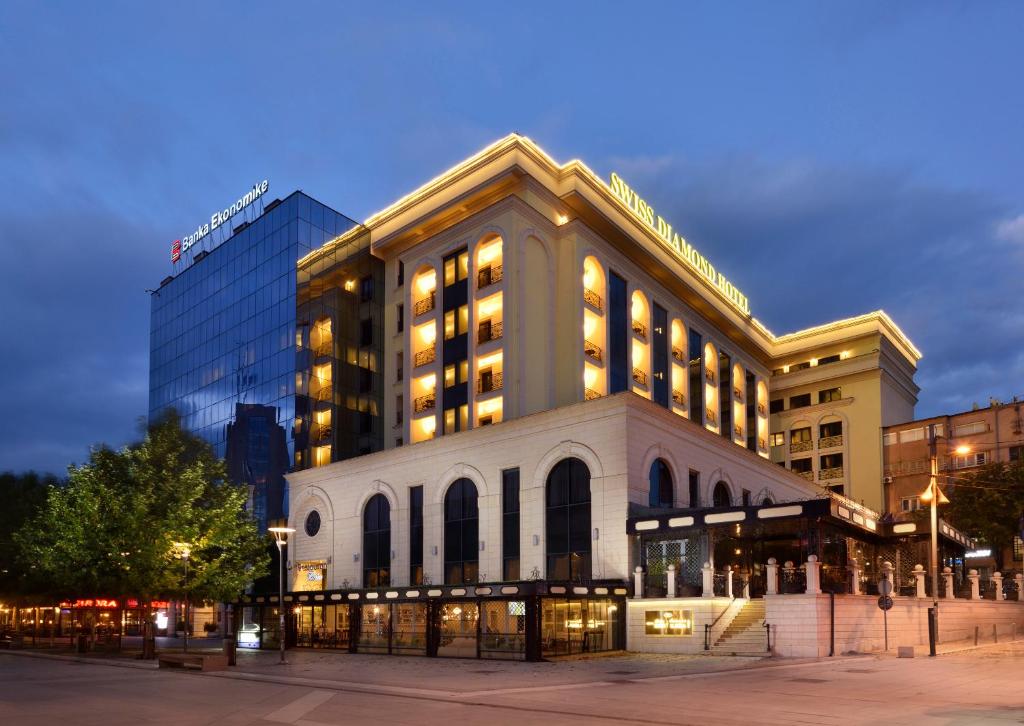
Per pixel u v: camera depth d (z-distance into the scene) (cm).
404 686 2308
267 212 7019
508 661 3356
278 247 6806
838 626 3275
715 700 1905
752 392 8406
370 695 2178
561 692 2141
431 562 4878
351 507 5475
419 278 6175
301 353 6394
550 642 3466
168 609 6956
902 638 3681
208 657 3119
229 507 4656
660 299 6725
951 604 4219
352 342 6712
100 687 2519
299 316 6462
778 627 3278
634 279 6322
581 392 5456
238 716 1780
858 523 3872
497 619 3691
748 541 4297
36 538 4797
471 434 4812
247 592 5938
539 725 1562
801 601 3231
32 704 2066
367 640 4209
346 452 6431
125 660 3841
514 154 5572
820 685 2202
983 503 6306
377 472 5334
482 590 3578
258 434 6600
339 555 5484
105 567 4166
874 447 8056
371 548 5303
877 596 3534
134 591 4147
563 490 4353
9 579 5628
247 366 6925
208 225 8075
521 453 4550
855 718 1595
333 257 6750
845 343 8388
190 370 7706
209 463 4956
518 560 4462
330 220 6894
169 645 5300
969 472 6962
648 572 3981
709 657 3294
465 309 5694
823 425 8475
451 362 5709
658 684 2305
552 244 5700
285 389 6431
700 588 3806
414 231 6288
